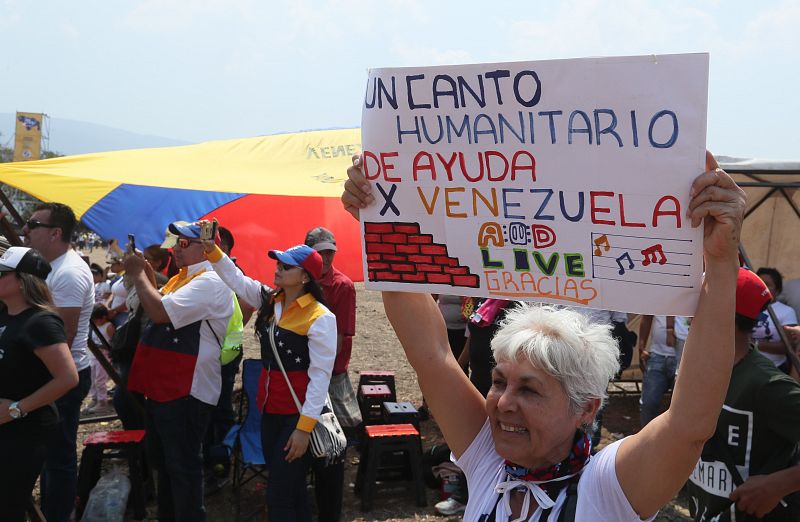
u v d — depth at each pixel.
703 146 1.50
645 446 1.58
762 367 2.54
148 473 5.52
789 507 2.56
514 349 1.69
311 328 3.95
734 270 1.50
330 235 5.75
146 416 4.68
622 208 1.60
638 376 8.15
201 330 4.44
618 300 1.64
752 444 2.53
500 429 1.74
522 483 1.72
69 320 4.47
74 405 4.59
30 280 3.64
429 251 1.86
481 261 1.81
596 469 1.67
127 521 5.07
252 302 4.69
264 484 5.72
